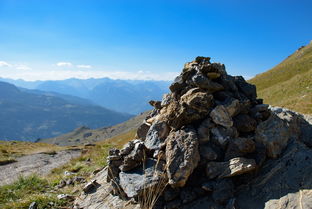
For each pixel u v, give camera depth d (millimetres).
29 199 2594
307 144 2066
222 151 1885
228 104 2061
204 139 1908
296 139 2047
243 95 2305
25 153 9625
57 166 6023
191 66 2475
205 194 1739
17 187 3301
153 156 2016
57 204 2428
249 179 1754
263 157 1852
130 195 1803
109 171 2217
